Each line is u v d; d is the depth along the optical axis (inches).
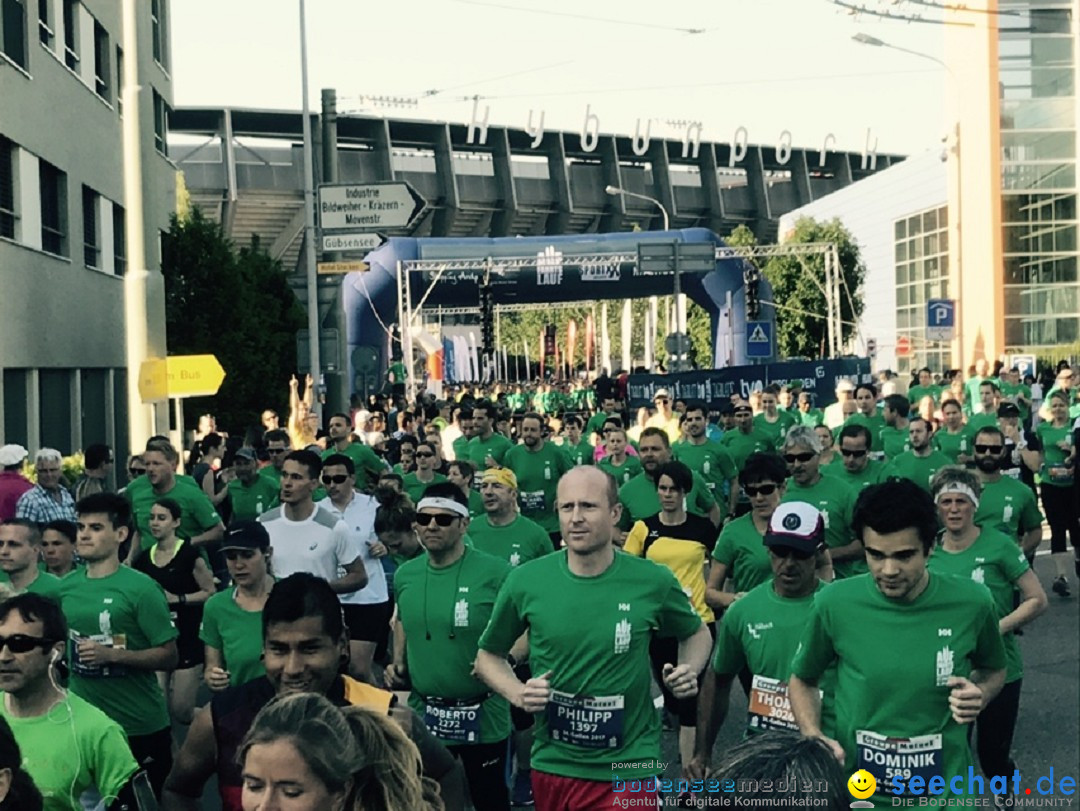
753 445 638.5
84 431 1050.7
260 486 517.7
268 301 1310.3
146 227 589.9
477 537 353.1
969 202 1855.3
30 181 900.0
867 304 2326.5
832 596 186.4
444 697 259.4
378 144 3319.4
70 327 992.9
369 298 1393.9
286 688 163.3
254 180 3174.2
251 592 257.3
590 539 206.1
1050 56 1786.4
